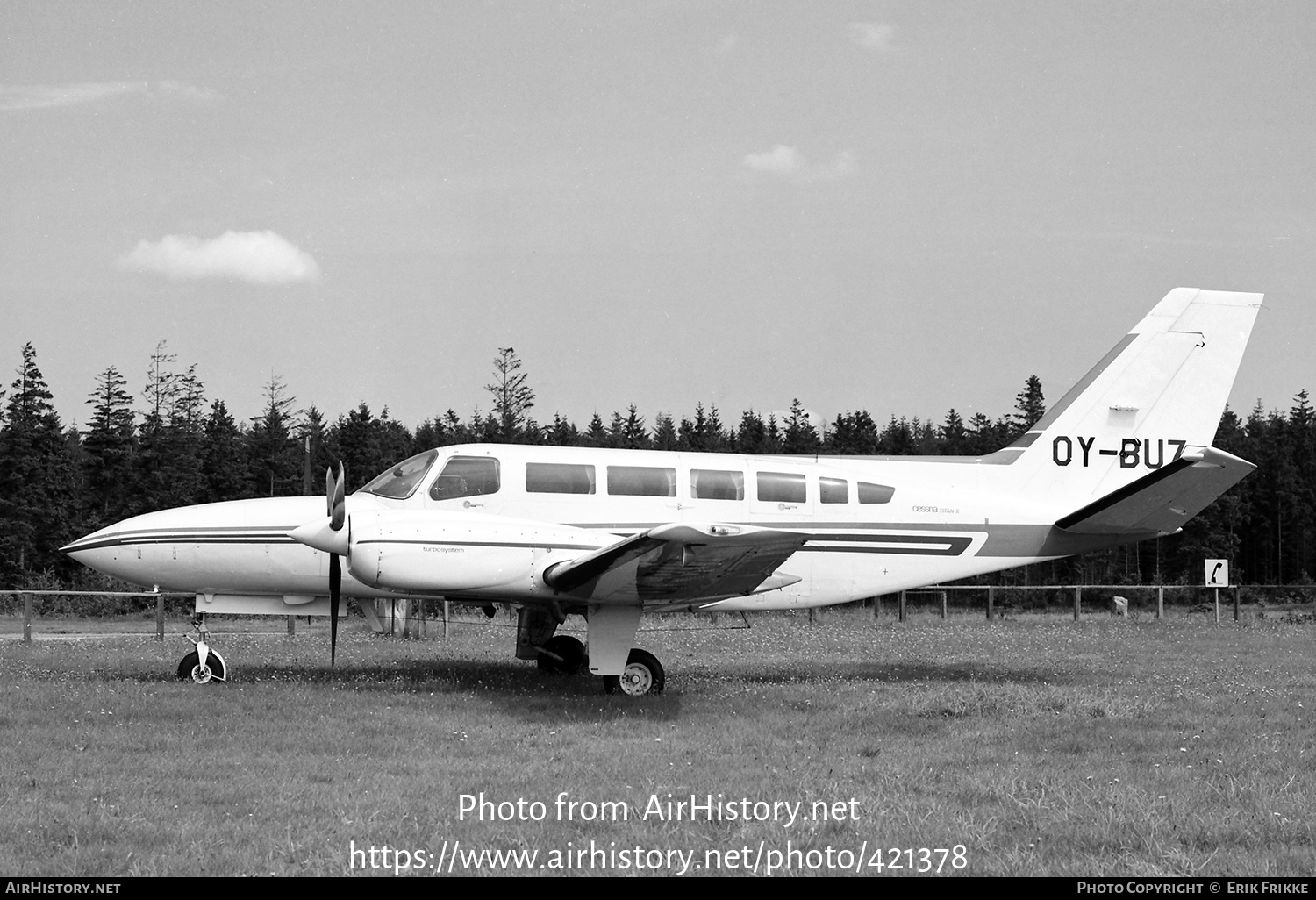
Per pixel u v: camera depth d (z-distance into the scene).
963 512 14.70
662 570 11.42
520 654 14.23
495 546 12.12
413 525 12.09
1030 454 15.17
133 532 13.21
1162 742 9.52
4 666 14.16
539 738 9.53
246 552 13.19
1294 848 6.59
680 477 13.83
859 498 14.40
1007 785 7.91
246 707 10.69
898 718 10.67
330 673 13.78
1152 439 15.41
